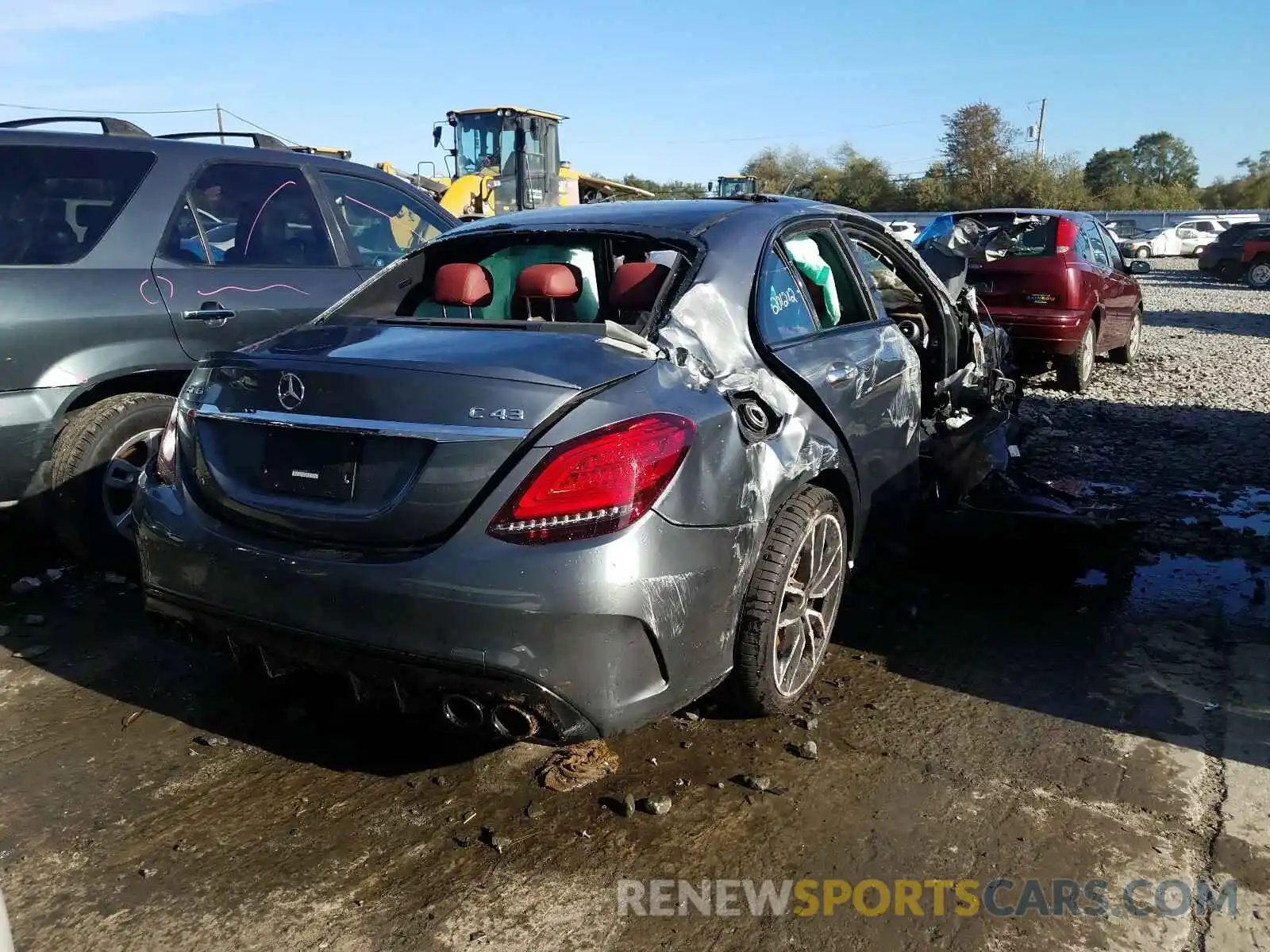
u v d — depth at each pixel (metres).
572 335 2.90
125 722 3.33
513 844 2.71
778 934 2.40
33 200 4.16
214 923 2.42
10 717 3.36
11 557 4.77
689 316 3.09
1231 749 3.21
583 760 3.10
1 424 3.86
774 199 3.94
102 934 2.38
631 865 2.64
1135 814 2.86
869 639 4.04
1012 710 3.46
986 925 2.43
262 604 2.69
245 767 3.08
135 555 4.45
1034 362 9.77
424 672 2.52
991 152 61.34
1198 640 4.04
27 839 2.73
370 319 3.39
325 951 2.34
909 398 4.06
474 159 18.80
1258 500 5.96
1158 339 14.12
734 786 2.98
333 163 5.31
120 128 4.72
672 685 2.70
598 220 3.66
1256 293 23.44
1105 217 42.41
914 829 2.79
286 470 2.77
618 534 2.49
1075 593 4.55
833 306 3.92
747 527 2.88
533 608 2.41
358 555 2.59
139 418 4.33
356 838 2.74
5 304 3.86
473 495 2.49
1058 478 6.36
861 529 3.78
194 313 4.41
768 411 3.12
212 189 4.70
